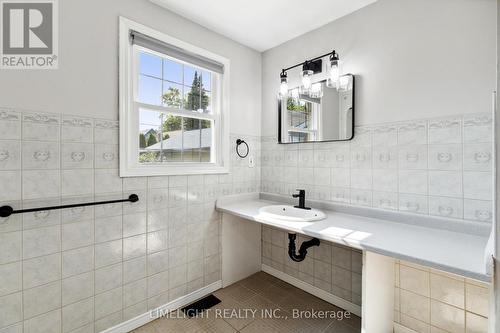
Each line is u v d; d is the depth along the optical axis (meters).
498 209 0.76
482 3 1.35
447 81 1.47
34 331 1.36
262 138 2.61
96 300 1.58
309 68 2.13
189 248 2.05
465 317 1.42
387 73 1.71
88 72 1.52
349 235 1.40
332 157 2.03
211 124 2.27
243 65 2.45
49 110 1.38
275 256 2.54
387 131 1.72
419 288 1.58
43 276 1.38
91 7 1.52
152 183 1.82
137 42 1.70
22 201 1.31
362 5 1.82
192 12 1.92
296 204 2.27
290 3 1.80
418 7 1.57
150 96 1.86
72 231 1.48
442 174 1.49
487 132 1.34
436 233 1.42
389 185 1.72
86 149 1.52
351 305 1.95
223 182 2.29
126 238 1.70
